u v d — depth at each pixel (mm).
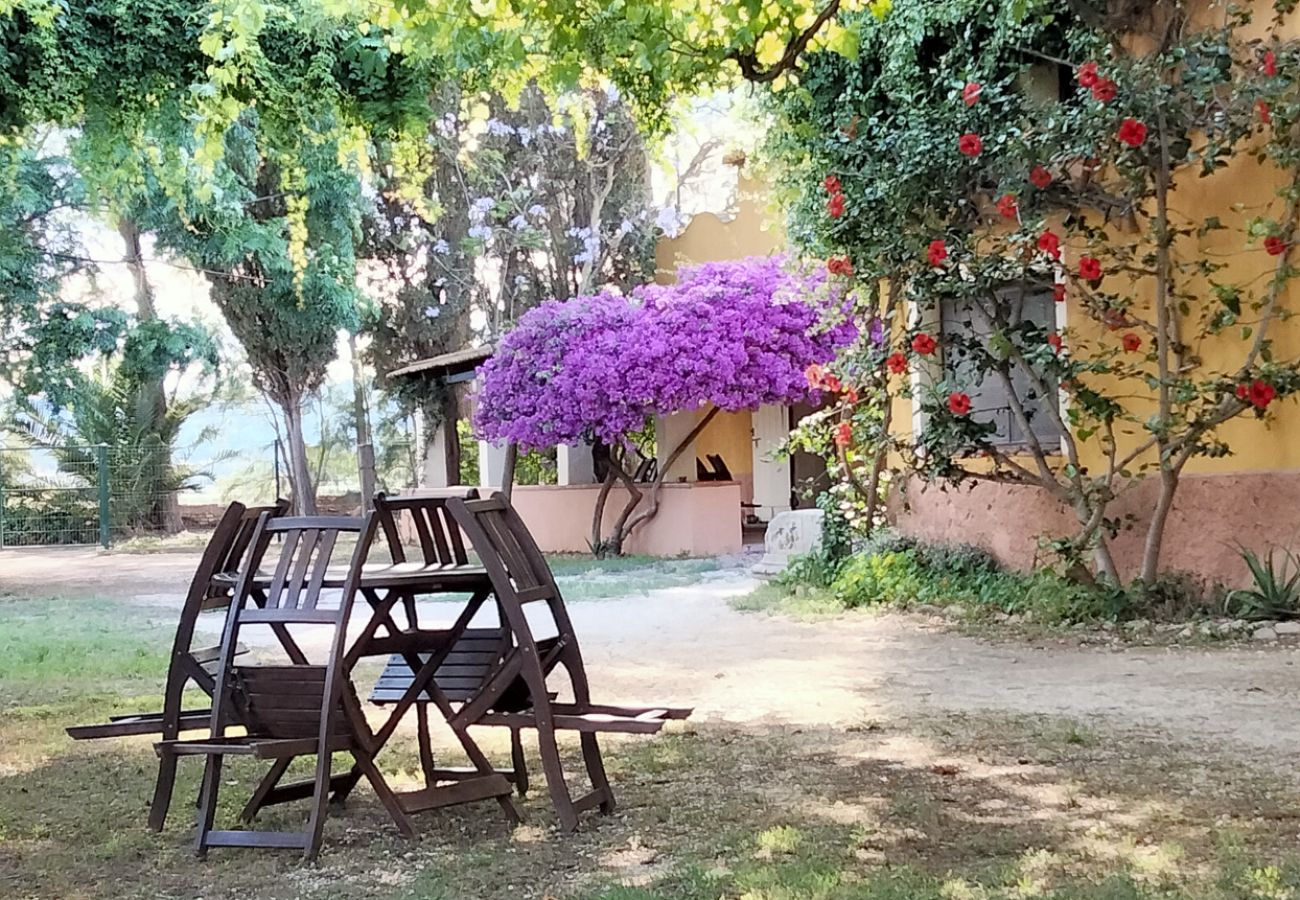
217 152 8289
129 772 5367
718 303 15773
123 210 16500
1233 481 8898
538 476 21078
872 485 11445
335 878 3830
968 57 9898
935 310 11070
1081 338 9852
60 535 26094
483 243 22812
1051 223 10086
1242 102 8297
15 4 7344
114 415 27047
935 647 8242
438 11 6559
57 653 9203
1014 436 10617
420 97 8602
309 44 8273
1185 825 4078
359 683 7492
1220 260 9016
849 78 10484
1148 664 7285
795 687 6953
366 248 23438
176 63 8133
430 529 4617
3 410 26406
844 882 3527
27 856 4141
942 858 3787
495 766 5238
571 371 15906
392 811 4176
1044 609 8992
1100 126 8594
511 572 4375
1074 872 3602
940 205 9523
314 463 28672
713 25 6492
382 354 24094
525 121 22266
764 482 20797
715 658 8102
